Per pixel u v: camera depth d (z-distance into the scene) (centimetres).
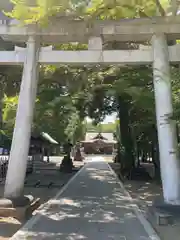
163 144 939
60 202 1231
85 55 1000
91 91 1872
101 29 995
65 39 1041
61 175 2419
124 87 1465
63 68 1551
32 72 1002
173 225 856
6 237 738
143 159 4253
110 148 7762
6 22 1010
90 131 8675
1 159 2319
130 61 995
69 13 942
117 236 765
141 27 990
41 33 1005
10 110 1889
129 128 2247
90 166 3541
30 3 880
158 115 962
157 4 913
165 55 985
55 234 771
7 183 963
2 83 1560
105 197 1371
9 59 1020
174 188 917
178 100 1009
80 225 869
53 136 2852
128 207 1145
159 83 970
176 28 984
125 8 872
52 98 1698
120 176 2211
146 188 1681
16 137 977
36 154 3494
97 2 862
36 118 1820
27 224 854
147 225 865
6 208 900
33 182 1884
